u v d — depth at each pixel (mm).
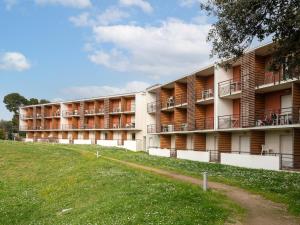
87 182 27812
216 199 19078
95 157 46688
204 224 14297
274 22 16594
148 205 17125
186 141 59344
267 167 35750
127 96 81875
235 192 22484
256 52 39656
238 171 33250
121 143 82188
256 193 22234
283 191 22453
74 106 98062
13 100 148875
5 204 25656
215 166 38781
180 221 14375
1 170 42875
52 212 22062
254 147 40188
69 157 49781
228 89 45500
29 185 33656
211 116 52062
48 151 56750
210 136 52344
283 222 15641
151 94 76062
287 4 16109
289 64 17500
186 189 20797
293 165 34469
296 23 15312
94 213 17625
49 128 107438
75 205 22062
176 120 59906
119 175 28312
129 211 16594
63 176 34312
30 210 23734
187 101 55062
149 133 69500
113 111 86125
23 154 53125
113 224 14859
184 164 41062
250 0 16125
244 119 41344
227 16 17250
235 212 16859
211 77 52438
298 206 18312
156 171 33812
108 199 20219
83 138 94438
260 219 16000
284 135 38188
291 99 37562
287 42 17016
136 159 46938
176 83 60125
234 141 46375
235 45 18094
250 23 17016
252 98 40188
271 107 40219
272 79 37938
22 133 123625
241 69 42281
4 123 140000
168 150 57938
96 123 90250
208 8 18125
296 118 34594
